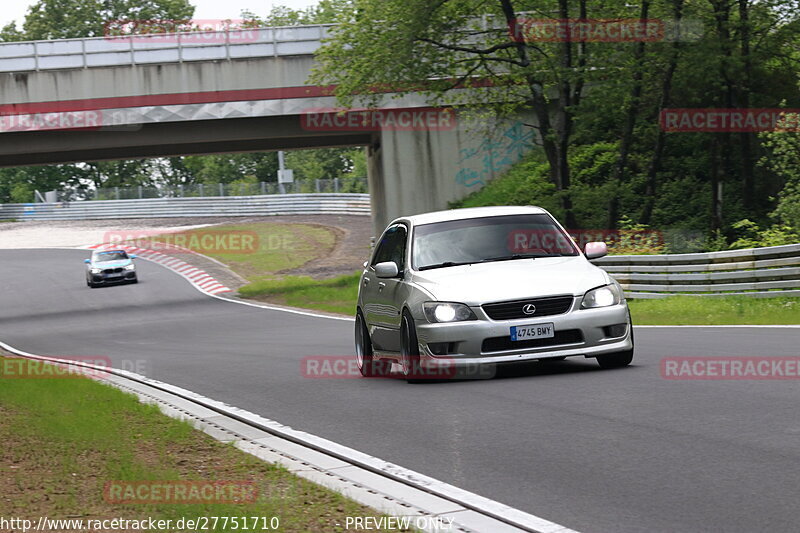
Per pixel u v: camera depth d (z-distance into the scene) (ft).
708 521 34.37
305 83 239.71
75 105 257.14
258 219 514.68
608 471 42.60
